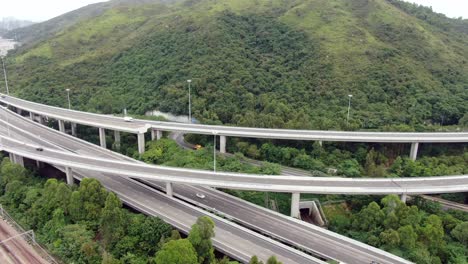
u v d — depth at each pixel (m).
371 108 150.25
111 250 71.88
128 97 176.50
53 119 166.00
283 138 125.69
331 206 98.12
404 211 81.19
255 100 154.50
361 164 122.00
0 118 164.25
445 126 149.25
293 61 177.25
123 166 99.88
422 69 174.75
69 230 75.31
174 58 186.38
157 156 119.12
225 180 92.62
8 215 88.38
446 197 105.94
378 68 168.00
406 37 194.12
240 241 75.12
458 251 77.25
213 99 157.50
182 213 84.50
